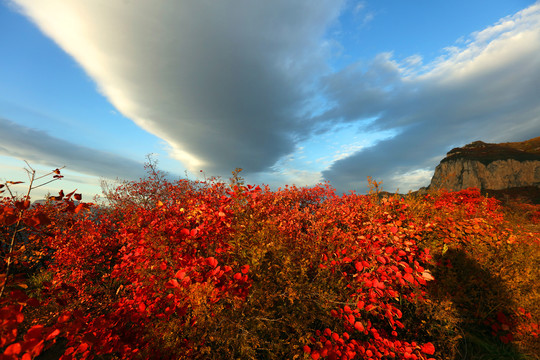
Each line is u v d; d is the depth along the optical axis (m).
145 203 7.39
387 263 3.14
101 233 5.25
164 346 2.20
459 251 3.72
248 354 2.18
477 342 3.19
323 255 3.19
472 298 3.55
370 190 4.64
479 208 5.03
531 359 3.03
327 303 2.66
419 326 3.14
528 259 3.56
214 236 2.99
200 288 2.21
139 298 2.61
